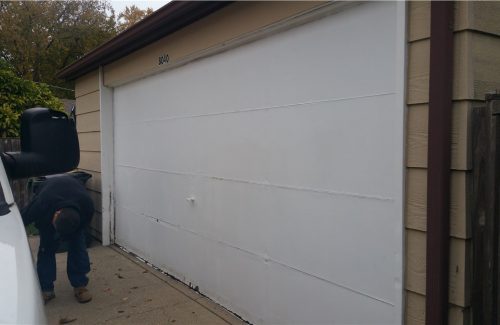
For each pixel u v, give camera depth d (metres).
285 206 3.70
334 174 3.21
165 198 5.70
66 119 2.92
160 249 5.89
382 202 2.85
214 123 4.64
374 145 2.90
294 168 3.59
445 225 2.40
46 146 2.79
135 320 4.37
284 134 3.69
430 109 2.42
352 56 3.04
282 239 3.75
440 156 2.38
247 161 4.16
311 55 3.39
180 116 5.29
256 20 3.74
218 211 4.62
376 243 2.90
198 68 4.89
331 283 3.27
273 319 3.89
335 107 3.19
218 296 4.69
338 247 3.20
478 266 2.33
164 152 5.69
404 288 2.66
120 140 7.03
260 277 4.04
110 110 7.24
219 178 4.59
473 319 2.37
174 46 5.05
